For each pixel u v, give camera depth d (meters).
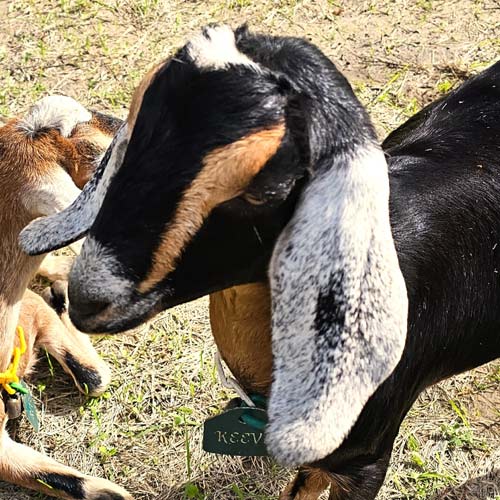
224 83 1.07
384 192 1.08
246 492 1.51
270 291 1.15
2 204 1.47
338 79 1.11
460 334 1.32
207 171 1.07
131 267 1.10
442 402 1.58
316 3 2.23
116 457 1.54
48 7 2.20
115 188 1.10
